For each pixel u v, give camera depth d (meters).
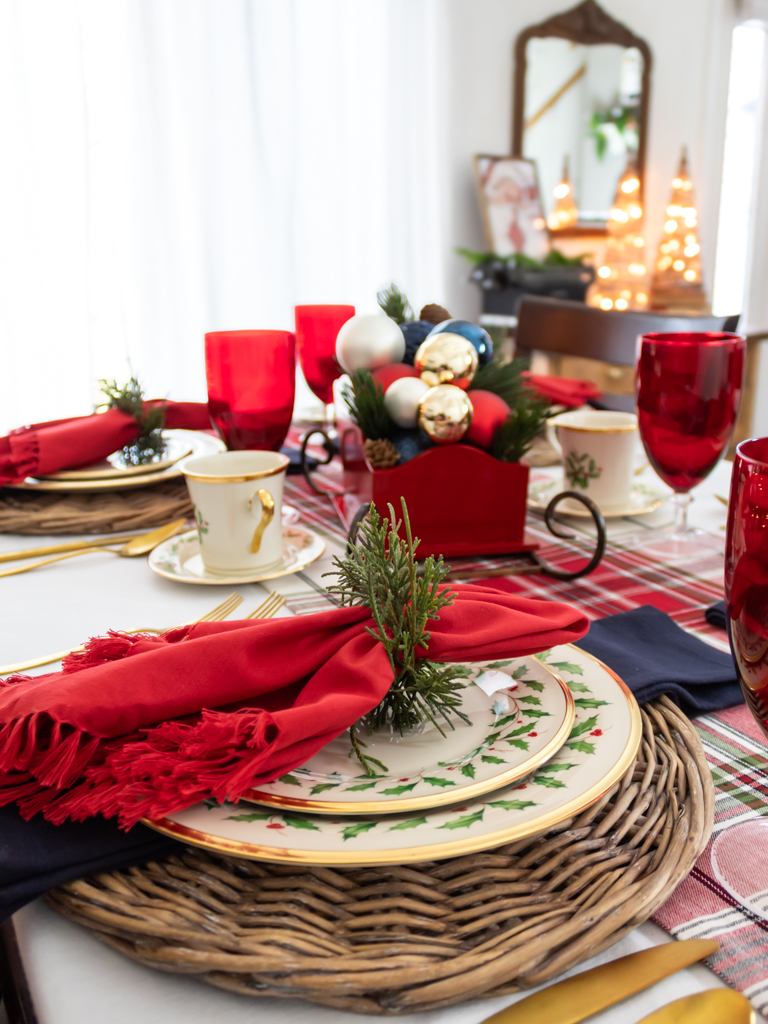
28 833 0.31
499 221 3.50
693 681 0.44
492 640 0.38
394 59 3.10
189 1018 0.27
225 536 0.64
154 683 0.35
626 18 3.74
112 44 2.55
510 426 0.68
